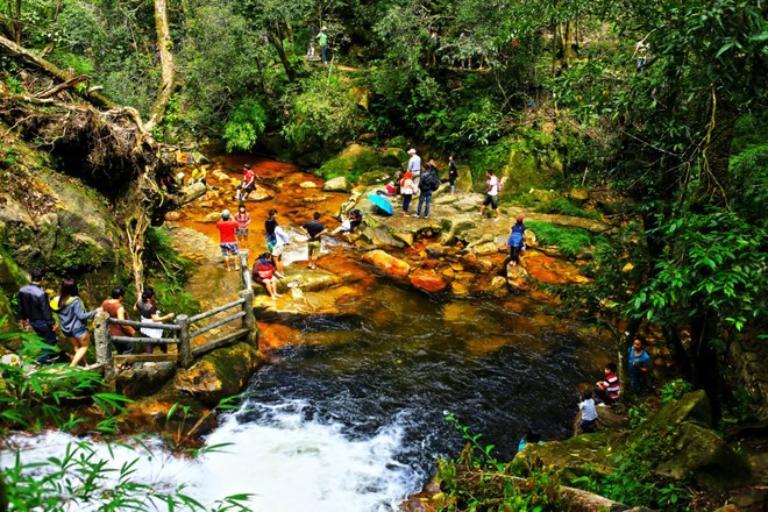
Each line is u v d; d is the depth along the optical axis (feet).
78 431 24.39
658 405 31.12
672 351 27.73
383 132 77.05
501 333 41.24
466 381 35.73
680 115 22.16
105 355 27.40
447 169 69.21
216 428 30.01
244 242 52.85
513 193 63.26
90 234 35.50
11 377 10.98
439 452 29.63
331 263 50.29
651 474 19.71
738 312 18.30
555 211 60.95
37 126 36.04
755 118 26.09
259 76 75.66
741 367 29.48
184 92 69.21
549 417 32.81
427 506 25.16
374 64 77.41
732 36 14.05
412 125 74.33
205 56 67.62
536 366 37.50
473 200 62.28
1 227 30.94
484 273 49.70
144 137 38.40
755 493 18.29
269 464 27.73
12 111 35.45
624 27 23.02
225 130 73.77
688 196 22.44
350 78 78.89
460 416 32.50
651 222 26.50
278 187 69.05
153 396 29.73
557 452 23.70
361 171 72.28
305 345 38.47
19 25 45.29
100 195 39.17
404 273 49.01
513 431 31.55
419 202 57.26
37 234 32.53
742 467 19.33
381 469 28.09
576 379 36.32
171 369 31.19
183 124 69.72
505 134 66.03
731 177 27.30
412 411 32.78
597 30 35.47
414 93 73.00
